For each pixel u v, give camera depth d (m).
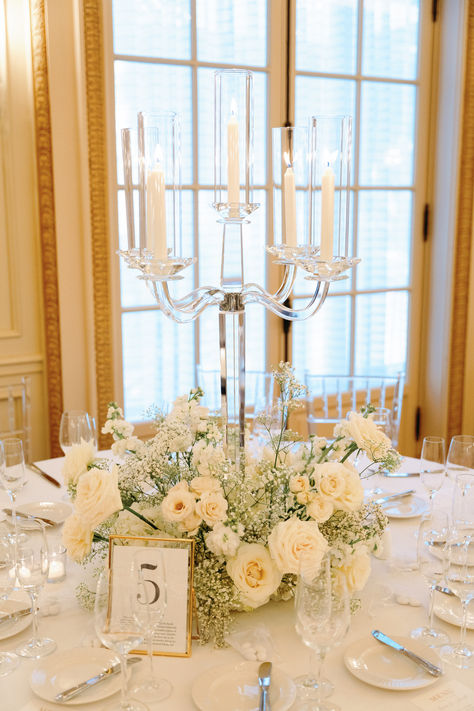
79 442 2.16
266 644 1.43
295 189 1.50
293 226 1.52
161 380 3.41
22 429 3.11
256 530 1.48
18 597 1.61
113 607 1.20
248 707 1.25
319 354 3.88
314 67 3.59
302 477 1.50
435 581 1.47
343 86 3.70
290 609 1.57
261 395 2.47
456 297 4.16
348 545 1.51
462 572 1.41
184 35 3.21
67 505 2.06
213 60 3.31
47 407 3.14
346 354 3.99
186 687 1.33
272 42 3.43
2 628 1.49
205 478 1.49
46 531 1.91
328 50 3.62
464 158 4.03
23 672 1.37
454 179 4.02
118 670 1.34
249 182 1.46
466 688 1.32
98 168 3.02
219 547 1.41
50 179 2.94
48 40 2.83
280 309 1.60
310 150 1.45
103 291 3.12
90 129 2.96
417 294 4.22
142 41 3.11
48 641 1.46
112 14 3.00
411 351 4.28
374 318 4.09
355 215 3.88
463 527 1.66
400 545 1.87
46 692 1.28
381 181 3.96
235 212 1.47
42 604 1.58
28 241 3.02
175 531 1.52
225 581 1.45
